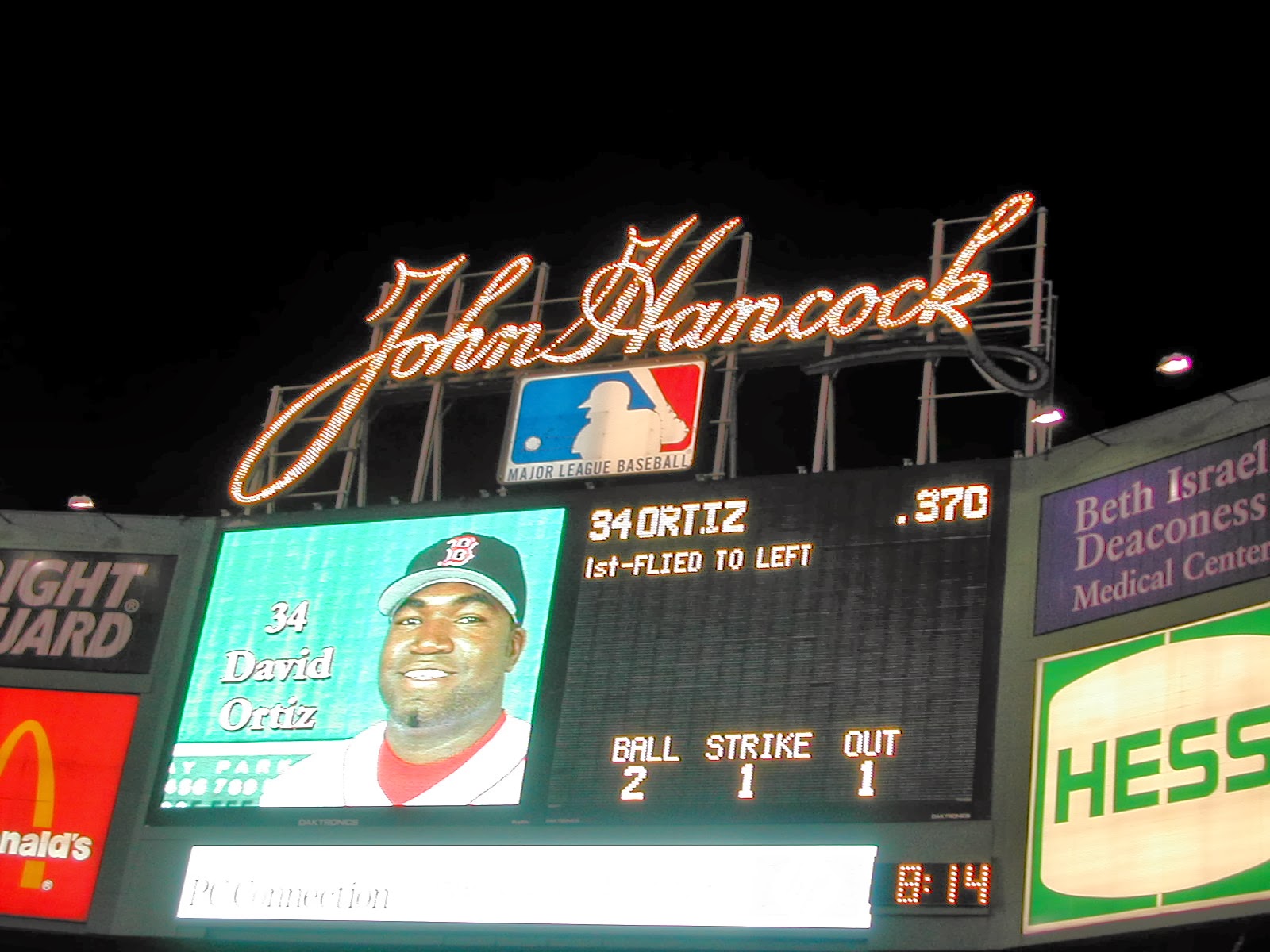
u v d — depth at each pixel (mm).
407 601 30734
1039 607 26531
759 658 27828
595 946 26812
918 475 28328
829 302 31266
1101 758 24812
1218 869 22984
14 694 32375
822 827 26141
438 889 28062
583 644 29094
